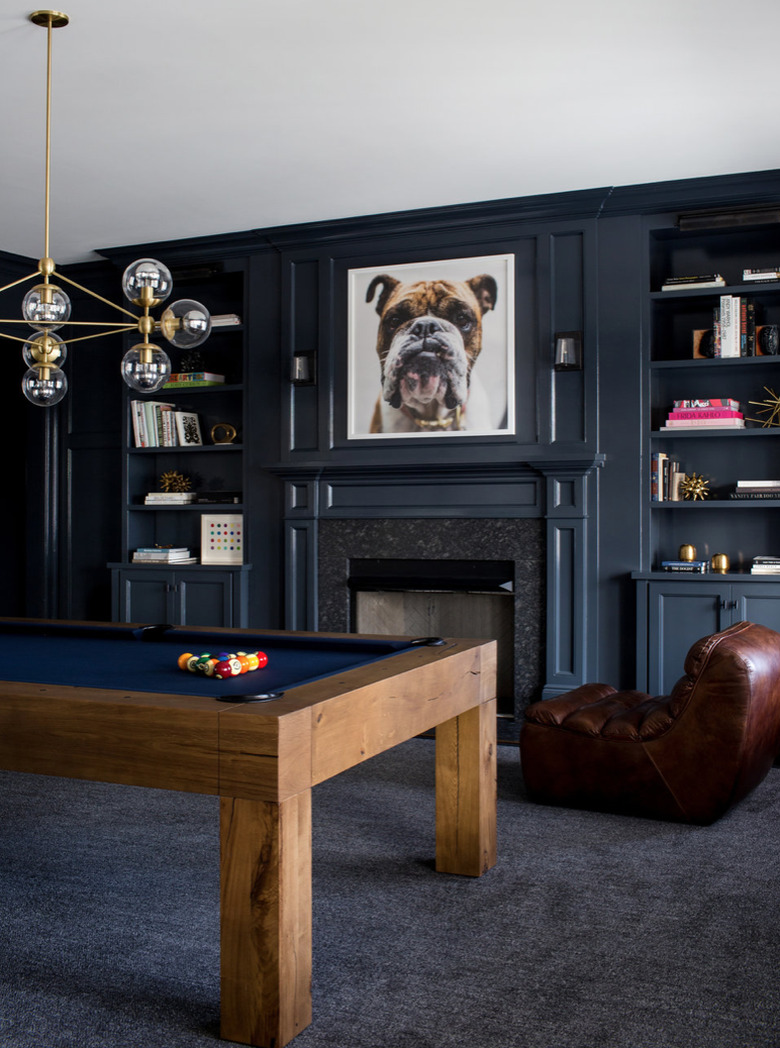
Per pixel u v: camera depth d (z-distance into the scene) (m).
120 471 6.79
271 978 2.13
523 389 5.46
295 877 2.19
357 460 5.81
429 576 5.66
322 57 3.68
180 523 6.59
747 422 5.38
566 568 5.34
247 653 3.07
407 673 2.73
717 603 5.00
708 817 3.70
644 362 5.26
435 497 5.62
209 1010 2.32
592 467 5.24
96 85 3.90
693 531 5.49
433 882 3.14
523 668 5.46
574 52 3.65
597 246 5.33
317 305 5.91
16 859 3.38
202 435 6.54
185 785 2.22
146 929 2.79
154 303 3.33
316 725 2.27
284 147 4.58
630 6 3.33
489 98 4.05
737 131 4.42
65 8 3.30
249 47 3.59
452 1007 2.31
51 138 4.45
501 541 5.49
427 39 3.55
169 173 4.93
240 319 6.37
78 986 2.44
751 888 3.08
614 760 3.82
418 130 4.39
